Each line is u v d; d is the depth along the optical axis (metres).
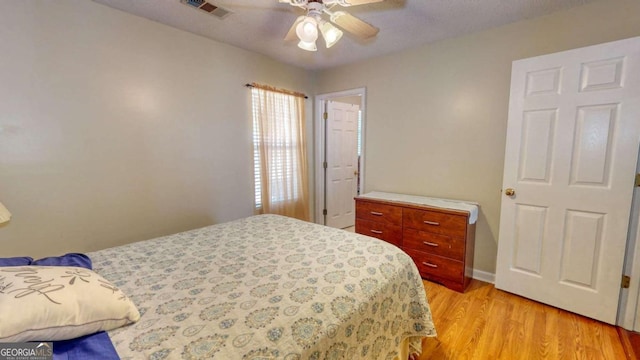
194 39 2.60
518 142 2.26
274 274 1.32
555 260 2.15
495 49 2.46
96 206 2.13
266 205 3.27
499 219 2.56
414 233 2.65
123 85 2.20
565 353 1.69
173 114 2.51
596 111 1.91
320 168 4.00
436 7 2.09
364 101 3.39
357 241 1.75
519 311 2.14
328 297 1.12
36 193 1.87
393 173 3.23
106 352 0.81
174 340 0.87
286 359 0.83
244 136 3.09
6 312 0.74
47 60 1.86
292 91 3.55
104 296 0.94
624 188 1.85
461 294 2.40
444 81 2.77
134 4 2.07
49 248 1.94
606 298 1.96
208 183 2.82
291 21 2.33
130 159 2.28
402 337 1.46
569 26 2.12
